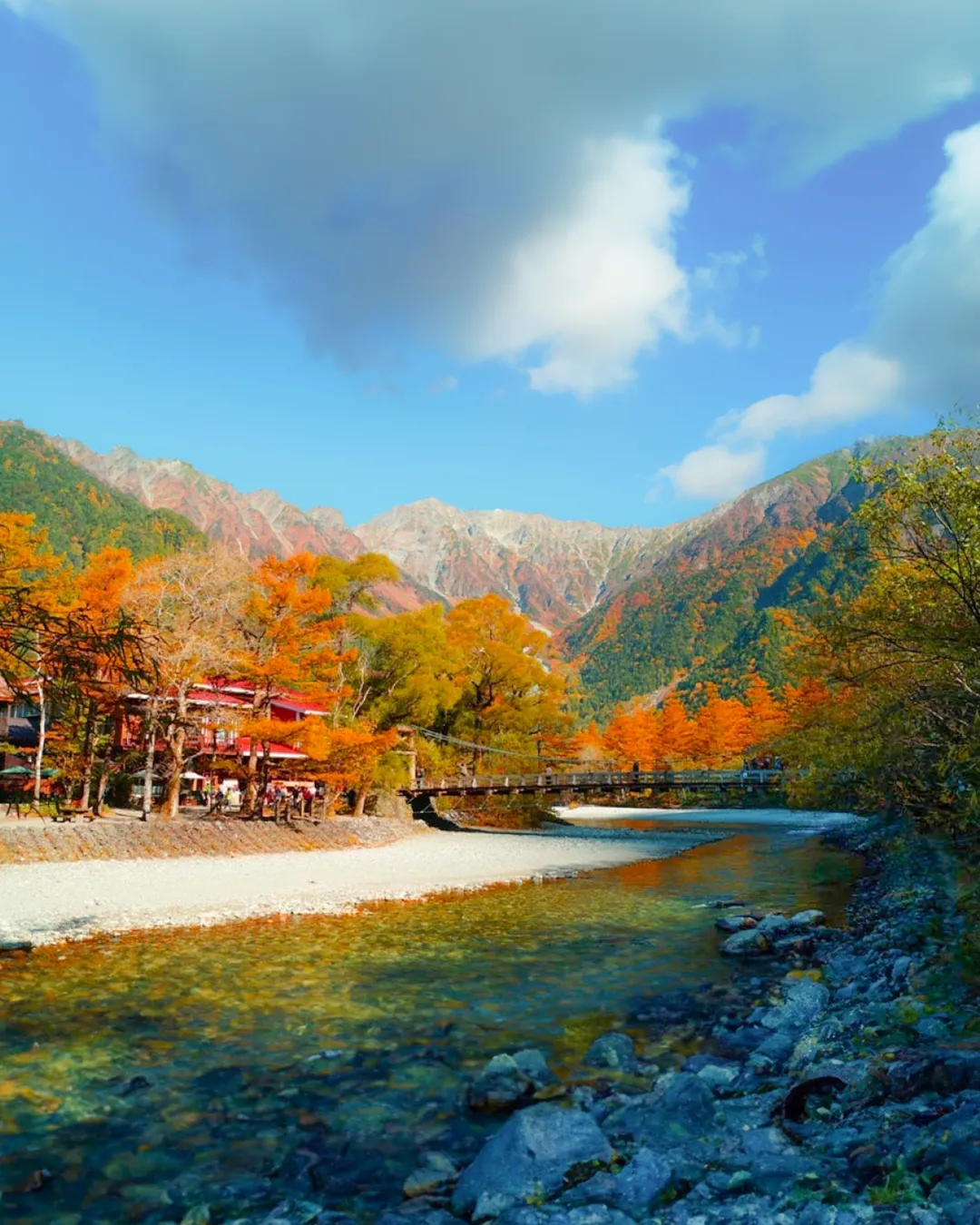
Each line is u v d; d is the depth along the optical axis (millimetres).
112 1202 5371
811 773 13938
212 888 21125
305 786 40875
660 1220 4574
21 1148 6199
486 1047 8641
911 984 8914
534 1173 5367
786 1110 6051
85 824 26609
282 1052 8461
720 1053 8320
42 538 24609
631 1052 8305
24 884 20062
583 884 23844
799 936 14203
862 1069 6410
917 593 10203
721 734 87812
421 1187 5543
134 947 13773
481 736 55156
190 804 40812
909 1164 4617
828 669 13672
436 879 24828
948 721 10312
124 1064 8047
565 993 10922
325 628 33938
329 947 13977
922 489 9414
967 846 16875
